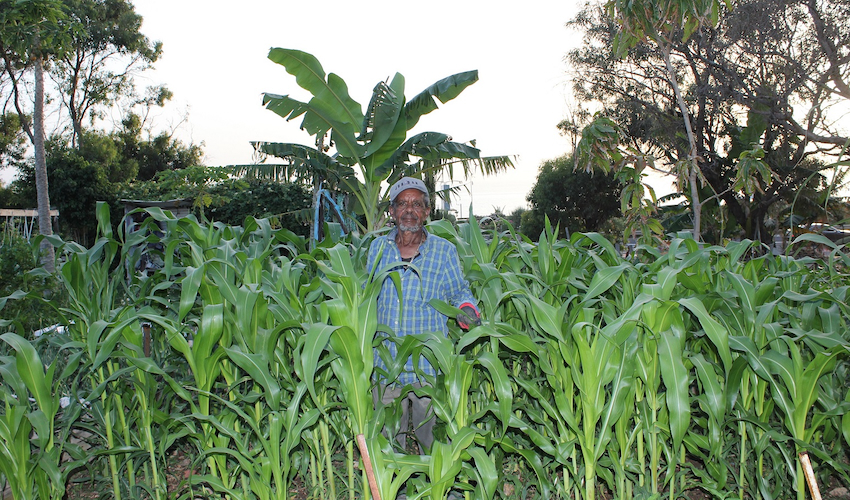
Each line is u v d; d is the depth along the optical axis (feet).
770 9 32.22
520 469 9.34
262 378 7.14
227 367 8.28
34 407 8.71
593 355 7.13
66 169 70.28
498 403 7.59
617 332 7.03
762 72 34.88
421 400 8.98
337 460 9.92
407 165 34.96
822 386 8.08
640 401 7.68
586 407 7.23
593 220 87.51
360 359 6.82
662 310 7.13
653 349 7.45
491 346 7.28
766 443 7.50
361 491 8.61
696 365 7.13
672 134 43.50
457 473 6.89
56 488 7.43
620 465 7.52
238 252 8.35
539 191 90.58
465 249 9.50
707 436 8.60
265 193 50.62
